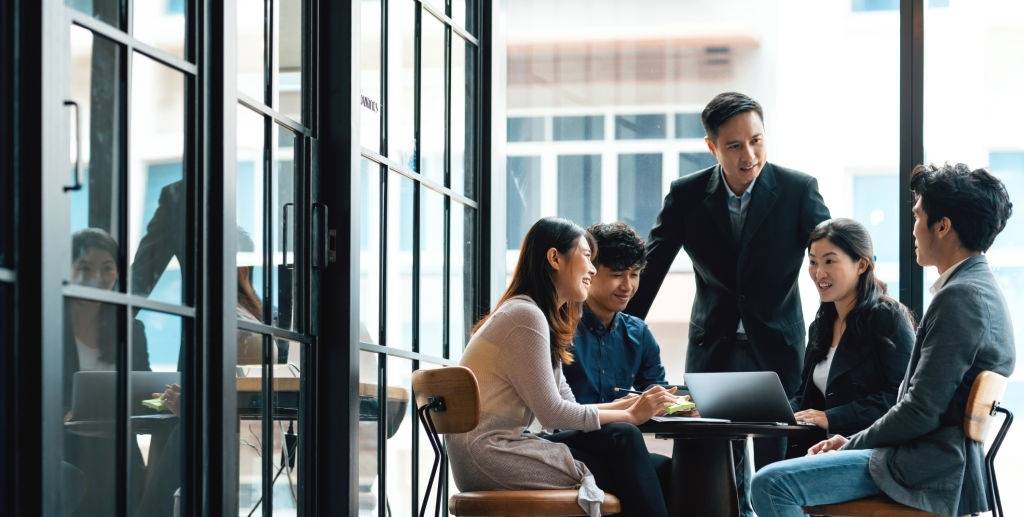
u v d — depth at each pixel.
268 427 3.68
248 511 3.53
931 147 6.16
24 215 2.62
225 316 3.36
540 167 6.79
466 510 3.55
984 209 3.80
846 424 4.16
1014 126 6.12
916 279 5.74
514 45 6.83
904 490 3.65
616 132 6.75
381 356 4.38
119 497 2.93
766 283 5.17
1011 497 6.09
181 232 3.23
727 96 5.14
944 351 3.65
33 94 2.63
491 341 3.74
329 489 4.03
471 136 5.38
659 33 6.73
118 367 2.93
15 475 2.59
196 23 3.30
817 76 6.51
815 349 4.45
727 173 5.16
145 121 3.05
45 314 2.63
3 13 2.59
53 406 2.65
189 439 3.24
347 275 4.07
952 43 6.18
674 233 5.34
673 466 3.98
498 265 5.45
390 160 4.48
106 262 2.88
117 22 2.93
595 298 4.59
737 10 6.66
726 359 5.28
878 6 6.47
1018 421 6.06
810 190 5.19
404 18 4.62
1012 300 6.01
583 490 3.54
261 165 3.69
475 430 3.69
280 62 3.82
